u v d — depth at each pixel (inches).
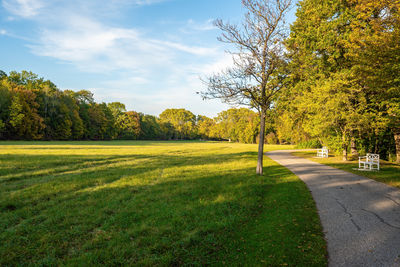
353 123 646.5
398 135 697.0
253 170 572.1
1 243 199.2
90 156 834.2
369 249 172.1
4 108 2098.9
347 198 310.7
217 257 173.2
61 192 354.9
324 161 782.5
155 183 425.1
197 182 426.6
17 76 2640.3
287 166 656.4
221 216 253.8
